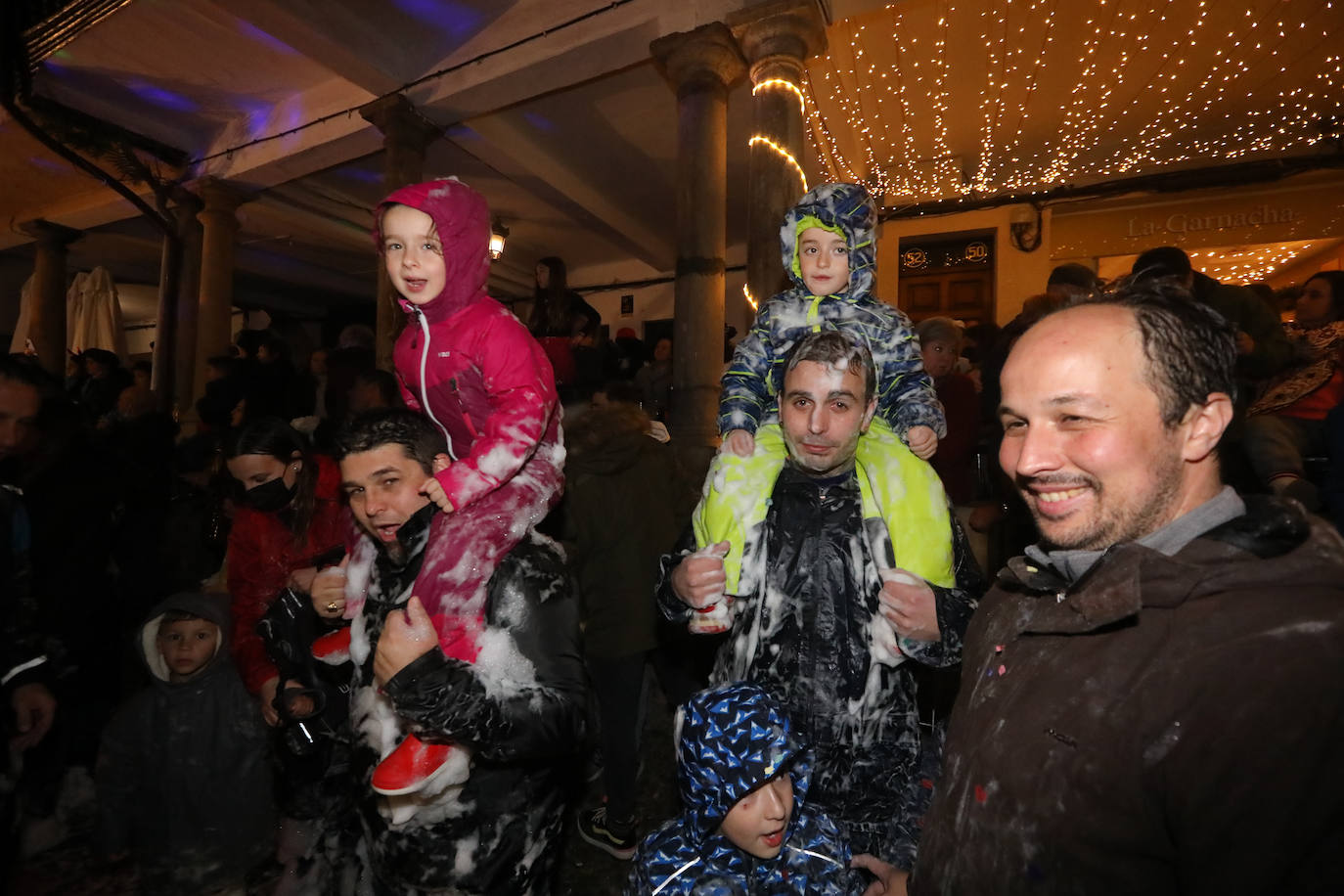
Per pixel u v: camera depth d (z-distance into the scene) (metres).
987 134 7.96
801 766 1.55
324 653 1.79
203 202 8.71
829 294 2.01
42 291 10.12
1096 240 8.29
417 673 1.34
